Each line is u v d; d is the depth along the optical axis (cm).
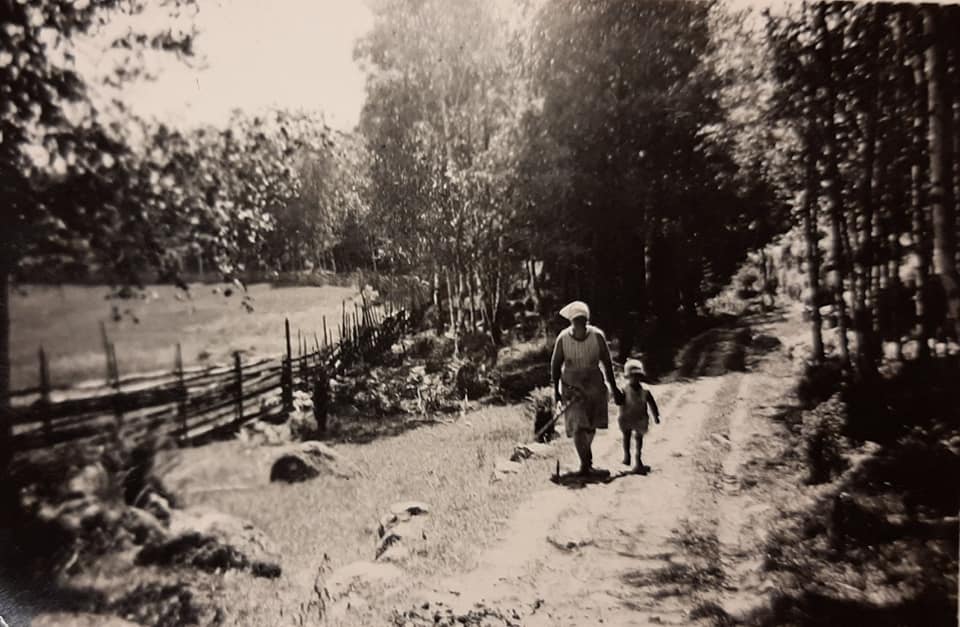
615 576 599
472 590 563
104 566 512
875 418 678
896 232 693
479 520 590
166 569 517
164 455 526
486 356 621
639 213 655
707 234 674
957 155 688
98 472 517
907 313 693
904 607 645
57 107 511
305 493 550
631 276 659
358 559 552
